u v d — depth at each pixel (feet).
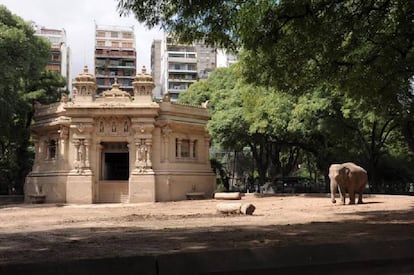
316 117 113.60
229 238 40.88
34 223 63.26
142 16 42.75
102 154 126.72
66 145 123.75
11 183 159.22
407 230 45.24
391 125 124.88
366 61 55.31
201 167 135.33
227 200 118.52
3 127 130.52
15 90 126.52
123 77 345.10
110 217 71.61
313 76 57.26
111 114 122.01
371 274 30.91
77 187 118.83
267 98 117.29
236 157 203.51
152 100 126.00
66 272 24.88
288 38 49.80
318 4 45.88
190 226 53.88
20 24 126.21
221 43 46.03
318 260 29.96
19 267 24.31
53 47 326.85
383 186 159.63
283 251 29.45
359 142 127.75
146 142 122.11
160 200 121.70
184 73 354.95
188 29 44.60
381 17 50.52
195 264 27.35
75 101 123.44
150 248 35.58
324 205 87.35
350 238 39.45
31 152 161.68
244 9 43.78
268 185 146.41
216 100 148.77
